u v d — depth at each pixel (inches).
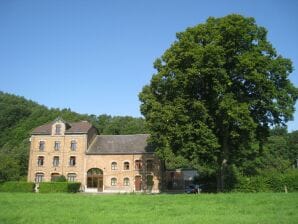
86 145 2807.6
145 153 2691.9
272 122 1815.9
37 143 2854.3
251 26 1727.4
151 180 2635.3
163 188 2655.0
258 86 1681.8
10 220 740.7
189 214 813.9
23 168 3395.7
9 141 4419.3
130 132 4325.8
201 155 1759.4
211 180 2223.2
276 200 1091.9
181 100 1732.3
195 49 1685.5
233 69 1724.9
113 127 4397.1
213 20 1817.2
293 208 894.4
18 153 3636.8
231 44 1688.0
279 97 1729.8
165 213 831.1
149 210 895.1
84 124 2933.1
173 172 2871.6
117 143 2839.6
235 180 1761.8
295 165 3836.1
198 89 1801.2
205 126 1664.6
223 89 1637.6
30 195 1545.3
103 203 1094.4
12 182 2293.3
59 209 924.0
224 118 1668.3
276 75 1759.4
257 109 1775.3
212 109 1760.6
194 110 1713.8
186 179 2874.0
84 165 2763.3
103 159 2755.9
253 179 1747.0
